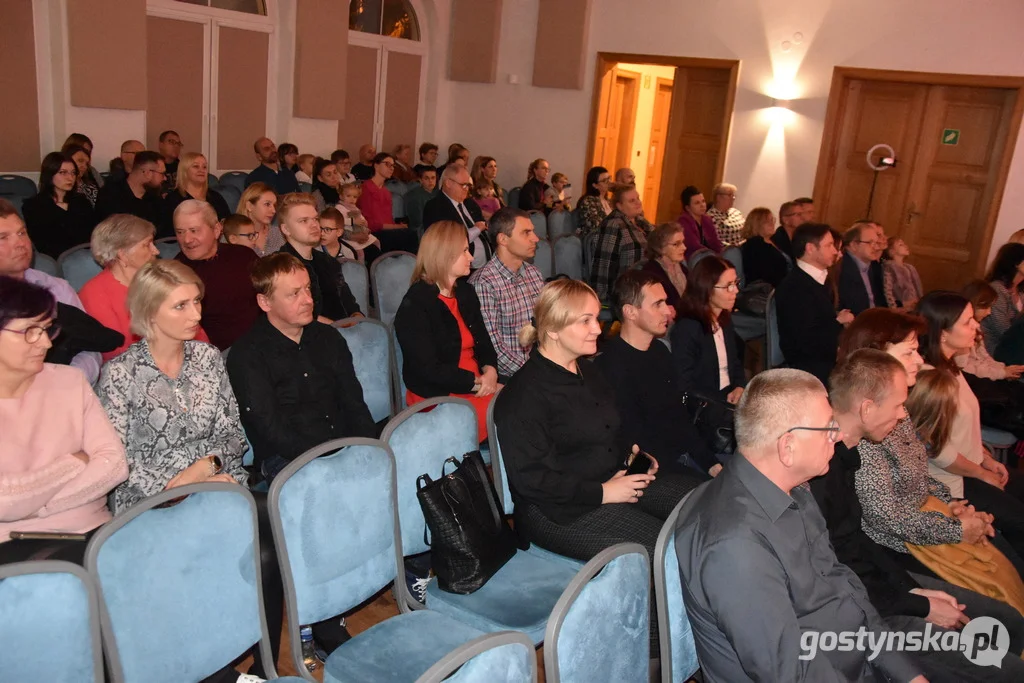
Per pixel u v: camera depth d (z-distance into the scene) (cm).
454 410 241
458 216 582
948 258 780
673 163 904
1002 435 379
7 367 193
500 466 254
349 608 207
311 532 196
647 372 292
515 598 218
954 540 247
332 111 862
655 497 261
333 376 275
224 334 342
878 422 227
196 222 332
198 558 175
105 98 665
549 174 954
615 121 1032
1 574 142
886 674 200
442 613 216
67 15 634
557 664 151
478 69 963
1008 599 244
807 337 424
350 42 895
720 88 861
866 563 230
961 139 757
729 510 180
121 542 162
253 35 798
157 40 719
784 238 627
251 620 188
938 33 738
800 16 793
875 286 532
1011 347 443
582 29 895
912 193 786
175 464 230
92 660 155
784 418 181
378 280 409
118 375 224
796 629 174
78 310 260
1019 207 737
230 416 244
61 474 199
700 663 190
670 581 187
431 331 315
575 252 601
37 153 649
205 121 774
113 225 283
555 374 241
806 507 204
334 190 741
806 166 812
